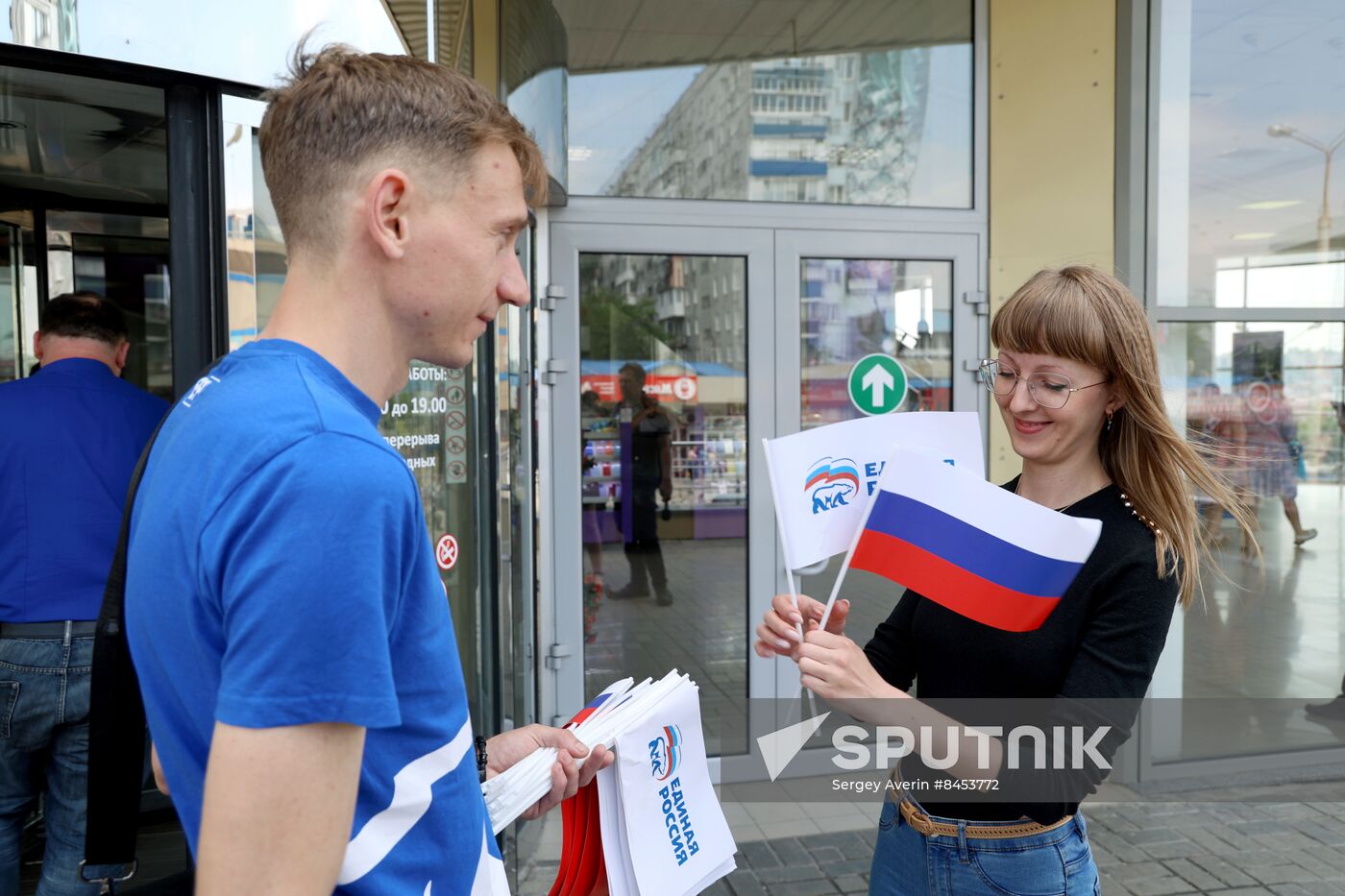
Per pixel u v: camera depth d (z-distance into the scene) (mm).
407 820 781
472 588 2840
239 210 1932
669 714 1405
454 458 2701
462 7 2637
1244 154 4035
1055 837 1408
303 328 800
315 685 647
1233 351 4102
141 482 998
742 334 3926
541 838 3275
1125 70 3885
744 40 3873
